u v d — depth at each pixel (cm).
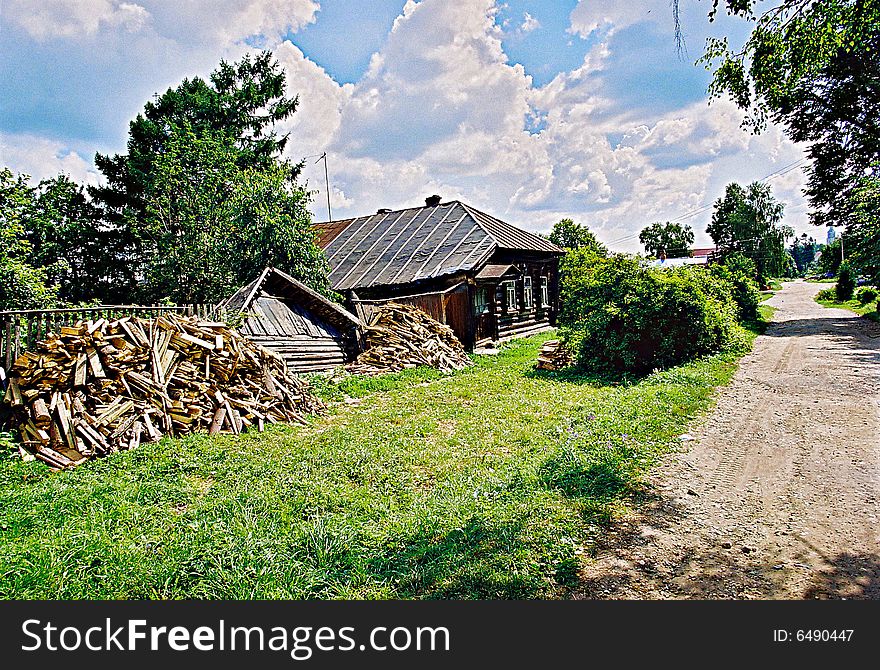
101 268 2366
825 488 520
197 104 2553
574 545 423
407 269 2039
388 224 2517
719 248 6975
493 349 1831
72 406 679
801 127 2138
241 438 743
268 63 2731
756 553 409
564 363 1351
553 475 561
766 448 645
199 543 414
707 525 455
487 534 436
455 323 1781
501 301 2089
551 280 2634
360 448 686
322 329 1380
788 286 6556
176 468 605
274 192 1944
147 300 2161
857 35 578
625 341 1220
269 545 415
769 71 610
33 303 1209
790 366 1167
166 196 2072
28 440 645
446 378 1244
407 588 372
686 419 771
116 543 411
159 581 370
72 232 2239
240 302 1273
